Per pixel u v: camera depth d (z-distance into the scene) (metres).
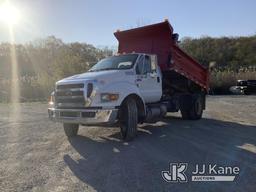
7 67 50.34
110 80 8.51
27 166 6.41
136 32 12.16
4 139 9.12
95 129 10.67
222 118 13.80
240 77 36.81
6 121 12.79
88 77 8.37
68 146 8.15
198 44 63.66
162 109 10.72
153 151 7.46
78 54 32.09
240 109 17.39
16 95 26.72
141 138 9.07
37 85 27.30
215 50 61.62
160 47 11.73
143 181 5.46
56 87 8.75
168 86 12.43
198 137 9.18
